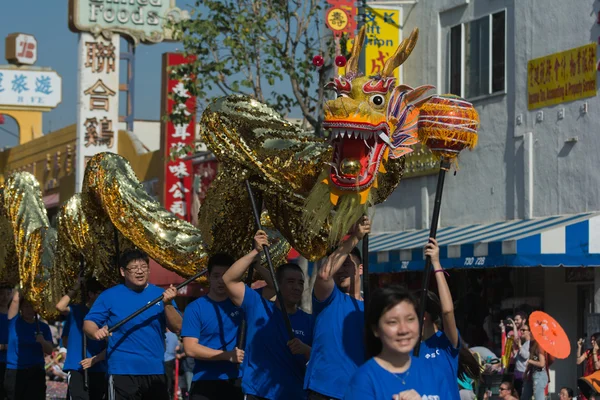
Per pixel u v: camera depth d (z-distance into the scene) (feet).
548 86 77.30
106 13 125.90
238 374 39.50
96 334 42.68
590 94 73.46
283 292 35.91
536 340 56.80
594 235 67.36
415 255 78.38
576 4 74.79
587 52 73.67
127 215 44.42
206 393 39.22
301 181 35.22
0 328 59.82
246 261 35.40
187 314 39.47
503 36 82.48
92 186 45.55
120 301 43.75
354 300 31.76
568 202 75.05
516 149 80.38
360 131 28.96
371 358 24.30
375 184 30.04
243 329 38.68
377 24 87.81
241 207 39.37
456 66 87.66
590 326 66.44
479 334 82.17
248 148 36.52
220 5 83.87
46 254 53.57
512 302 77.51
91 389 51.26
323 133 81.30
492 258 70.28
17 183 55.62
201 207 40.65
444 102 30.01
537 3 78.74
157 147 171.73
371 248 86.28
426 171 89.51
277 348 35.42
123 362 43.47
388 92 29.71
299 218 36.70
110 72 125.59
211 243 40.93
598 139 72.69
